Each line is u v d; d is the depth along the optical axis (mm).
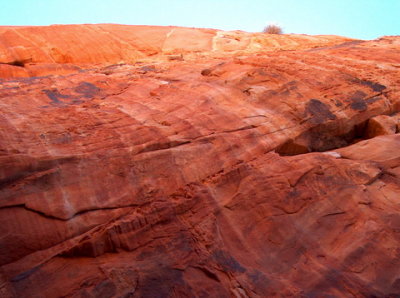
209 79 8719
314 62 10047
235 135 6246
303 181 5500
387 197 5555
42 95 7266
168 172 5117
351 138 8164
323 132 7508
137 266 3855
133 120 6234
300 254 4500
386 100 8430
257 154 6113
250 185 5250
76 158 4668
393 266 4289
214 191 5059
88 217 4273
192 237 4332
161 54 14711
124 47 15047
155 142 5434
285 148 6941
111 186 4641
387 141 6941
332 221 4996
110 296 3527
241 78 8328
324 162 6000
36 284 3588
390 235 4730
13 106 6301
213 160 5586
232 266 4113
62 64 12680
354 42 16109
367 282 4074
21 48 12914
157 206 4547
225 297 3760
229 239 4543
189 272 3947
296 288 3939
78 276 3703
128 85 8531
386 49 12383
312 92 8133
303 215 5012
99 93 7863
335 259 4410
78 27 15867
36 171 4352
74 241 4062
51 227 4027
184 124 6262
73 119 5902
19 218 3949
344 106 7895
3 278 3561
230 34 19062
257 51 14055
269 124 6895
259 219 4871
